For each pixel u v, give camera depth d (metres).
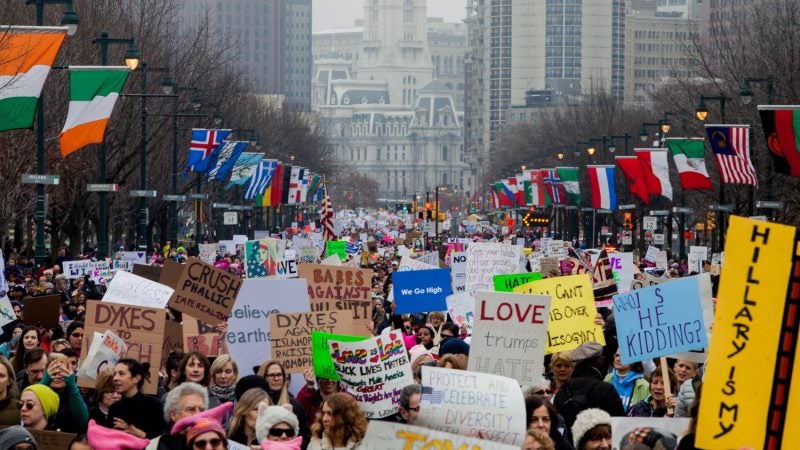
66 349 48.66
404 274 66.38
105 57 113.81
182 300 50.16
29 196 139.38
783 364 26.23
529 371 43.25
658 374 44.16
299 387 49.38
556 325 49.62
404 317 70.12
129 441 34.19
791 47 157.25
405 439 32.31
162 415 39.03
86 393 46.78
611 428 34.41
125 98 152.88
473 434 34.94
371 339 41.22
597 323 49.59
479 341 43.31
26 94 81.75
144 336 48.06
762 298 26.28
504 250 69.81
